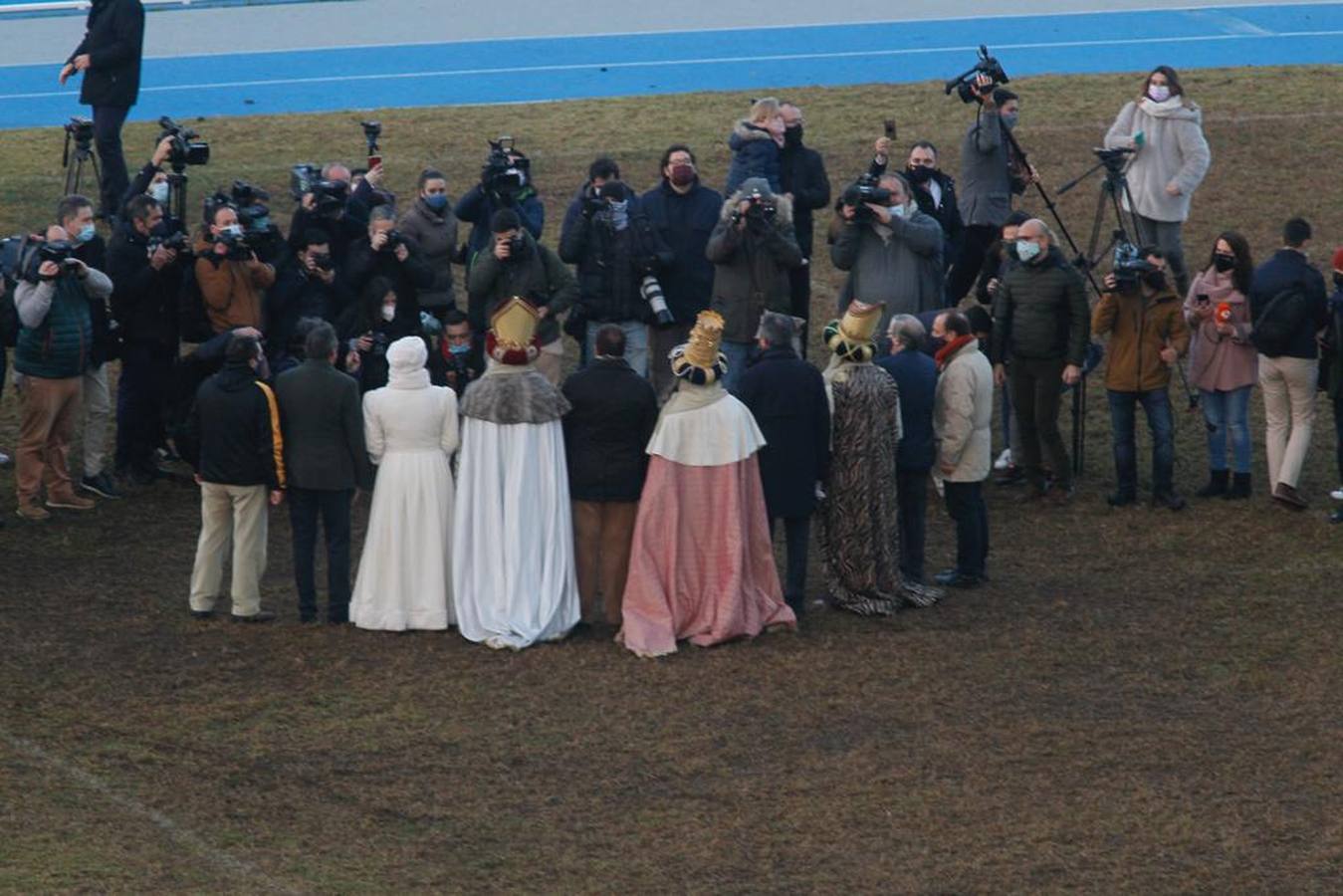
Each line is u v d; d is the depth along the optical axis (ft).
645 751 120.26
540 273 161.27
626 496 136.36
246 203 162.09
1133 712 126.11
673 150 166.50
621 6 370.12
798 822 112.27
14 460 172.04
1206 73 301.63
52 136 275.18
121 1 219.41
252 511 137.39
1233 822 112.78
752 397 137.69
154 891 101.45
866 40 337.72
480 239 171.73
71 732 120.98
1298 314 155.53
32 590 143.84
